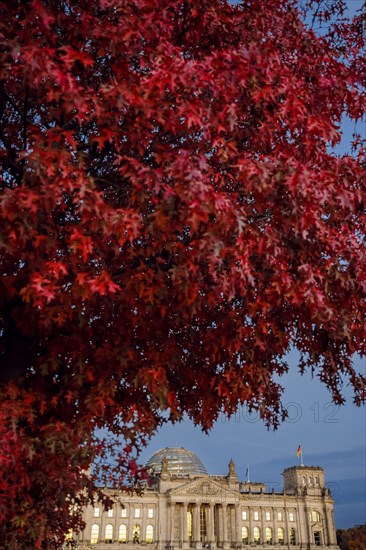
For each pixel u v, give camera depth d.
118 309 7.34
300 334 8.31
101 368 6.62
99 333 7.19
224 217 5.58
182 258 6.04
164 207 5.72
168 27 6.05
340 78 7.20
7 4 5.95
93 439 6.53
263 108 6.47
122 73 5.90
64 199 7.00
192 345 8.07
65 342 6.85
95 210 5.48
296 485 112.94
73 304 6.49
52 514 6.81
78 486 7.17
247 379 7.67
